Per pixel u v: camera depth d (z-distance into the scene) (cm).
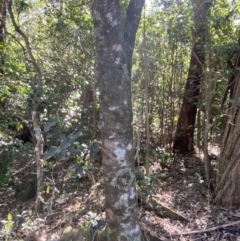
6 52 513
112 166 230
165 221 364
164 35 550
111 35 216
